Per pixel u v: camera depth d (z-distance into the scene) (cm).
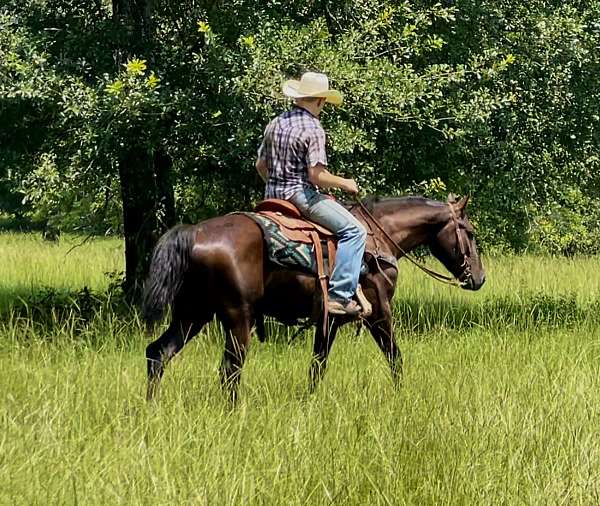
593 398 1137
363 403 1032
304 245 1112
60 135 1833
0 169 1883
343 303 1136
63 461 796
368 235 1255
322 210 1131
